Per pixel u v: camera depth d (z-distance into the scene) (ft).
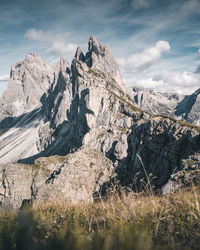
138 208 14.28
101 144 486.38
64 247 8.32
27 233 8.75
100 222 13.69
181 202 14.56
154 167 317.83
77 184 371.15
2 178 414.21
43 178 411.34
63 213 16.46
